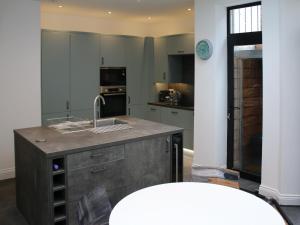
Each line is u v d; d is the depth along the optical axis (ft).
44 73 17.53
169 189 6.78
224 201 6.17
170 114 20.06
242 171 15.08
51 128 11.95
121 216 5.51
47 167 8.66
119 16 20.34
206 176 9.12
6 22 14.67
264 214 5.63
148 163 10.93
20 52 15.19
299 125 11.82
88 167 9.43
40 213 9.46
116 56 20.35
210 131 15.24
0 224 10.92
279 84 12.08
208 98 15.16
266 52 12.41
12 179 15.25
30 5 15.29
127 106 21.18
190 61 20.71
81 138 10.27
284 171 12.12
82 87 19.04
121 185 10.25
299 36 11.51
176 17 20.77
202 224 5.26
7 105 15.05
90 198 6.45
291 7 11.51
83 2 16.25
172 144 11.64
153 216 5.52
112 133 11.03
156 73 21.77
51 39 17.62
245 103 14.85
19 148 11.14
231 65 14.99
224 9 14.67
